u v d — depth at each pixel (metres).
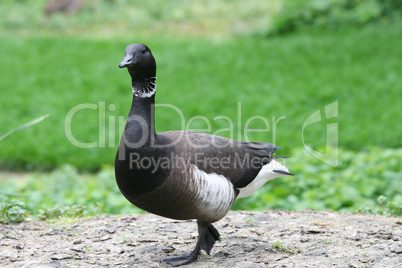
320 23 27.97
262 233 8.20
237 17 32.81
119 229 8.62
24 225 8.98
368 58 23.28
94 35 29.88
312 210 9.72
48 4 32.91
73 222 9.12
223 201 7.03
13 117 18.61
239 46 26.02
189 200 6.72
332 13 28.34
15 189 12.53
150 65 6.89
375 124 16.98
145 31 30.84
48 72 23.17
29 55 25.31
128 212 11.24
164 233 8.41
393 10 28.34
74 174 13.90
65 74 22.98
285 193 12.18
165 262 7.12
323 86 20.55
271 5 34.44
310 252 7.18
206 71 22.80
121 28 31.28
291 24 28.36
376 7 28.03
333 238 7.82
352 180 12.52
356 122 17.25
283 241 7.79
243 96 19.81
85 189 12.45
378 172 12.83
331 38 26.02
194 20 32.66
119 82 21.80
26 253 7.47
